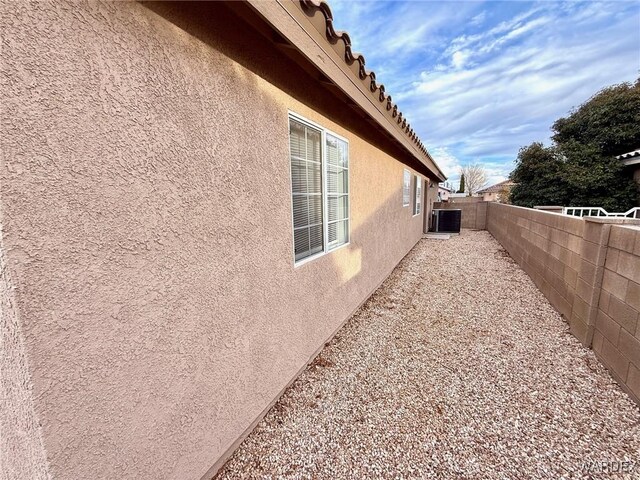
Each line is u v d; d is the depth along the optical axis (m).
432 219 14.80
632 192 10.41
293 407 2.45
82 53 1.05
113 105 1.15
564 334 3.64
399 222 7.28
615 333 2.71
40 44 0.93
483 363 3.06
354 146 4.05
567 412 2.33
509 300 4.90
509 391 2.61
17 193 0.92
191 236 1.56
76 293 1.08
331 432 2.19
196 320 1.62
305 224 2.98
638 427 2.15
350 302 4.14
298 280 2.74
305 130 2.88
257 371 2.20
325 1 1.99
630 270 2.51
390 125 4.48
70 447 1.09
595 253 3.11
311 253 3.13
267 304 2.28
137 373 1.31
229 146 1.82
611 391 2.55
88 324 1.12
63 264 1.04
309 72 2.60
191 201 1.55
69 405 1.08
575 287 3.67
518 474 1.83
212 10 1.65
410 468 1.90
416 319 4.22
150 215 1.33
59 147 1.00
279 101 2.33
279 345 2.47
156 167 1.35
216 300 1.76
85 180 1.08
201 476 1.71
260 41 2.07
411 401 2.51
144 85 1.28
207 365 1.72
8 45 0.87
